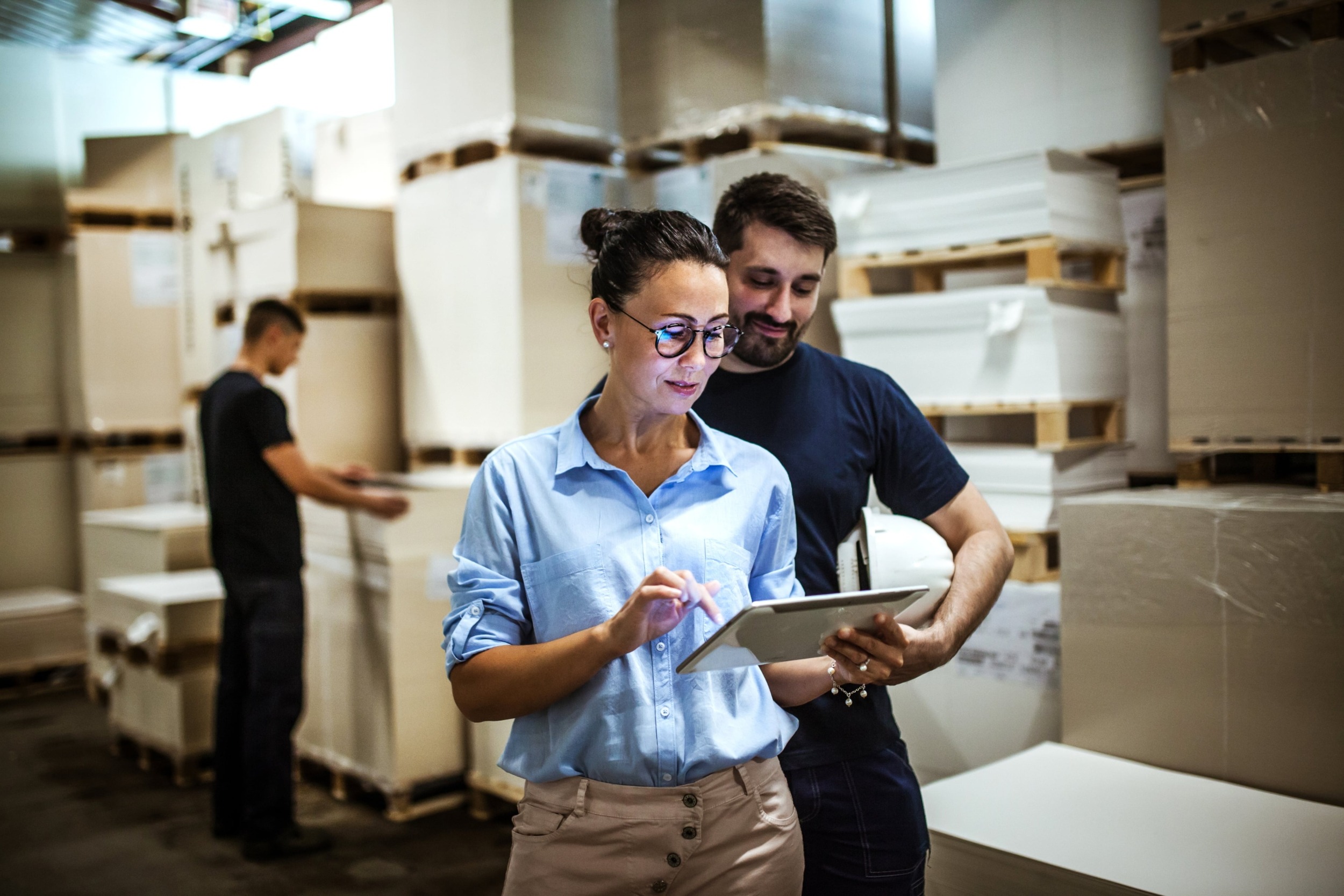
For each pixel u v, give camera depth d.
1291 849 1.88
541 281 3.56
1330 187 2.38
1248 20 2.49
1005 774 2.28
